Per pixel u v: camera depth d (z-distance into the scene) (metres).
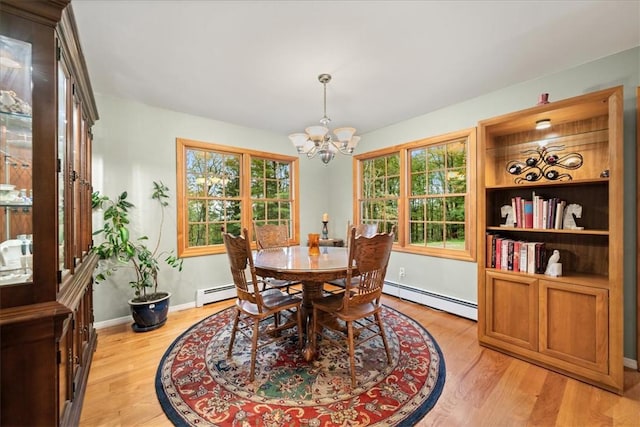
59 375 1.18
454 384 1.79
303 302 2.58
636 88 1.97
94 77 2.43
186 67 2.25
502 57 2.12
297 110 3.24
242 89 2.67
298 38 1.87
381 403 1.61
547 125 2.29
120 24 1.71
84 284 1.50
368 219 4.25
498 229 2.38
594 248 2.10
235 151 3.76
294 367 1.99
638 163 1.93
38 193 1.08
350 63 2.20
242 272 2.03
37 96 1.08
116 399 1.66
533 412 1.54
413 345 2.32
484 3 1.55
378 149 3.98
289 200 4.44
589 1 1.54
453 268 3.12
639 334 1.92
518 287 2.12
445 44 1.95
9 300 1.02
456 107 3.07
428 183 3.44
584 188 2.14
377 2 1.54
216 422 1.47
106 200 2.76
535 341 2.03
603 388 1.74
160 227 3.14
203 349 2.26
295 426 1.43
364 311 1.95
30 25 1.06
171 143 3.22
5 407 1.02
